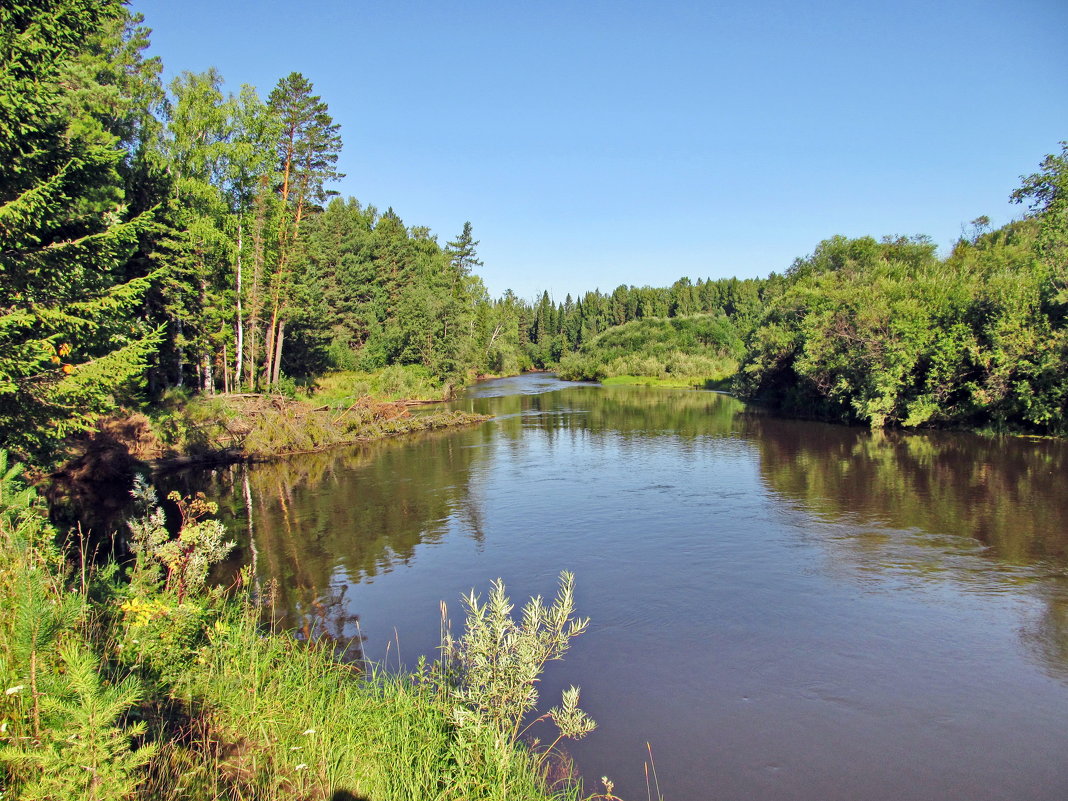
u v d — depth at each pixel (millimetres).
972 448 23125
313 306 47219
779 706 7699
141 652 5684
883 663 8617
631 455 24781
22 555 4777
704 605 10578
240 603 8914
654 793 6145
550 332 117312
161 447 23891
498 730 5520
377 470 22641
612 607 10594
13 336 11719
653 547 13578
